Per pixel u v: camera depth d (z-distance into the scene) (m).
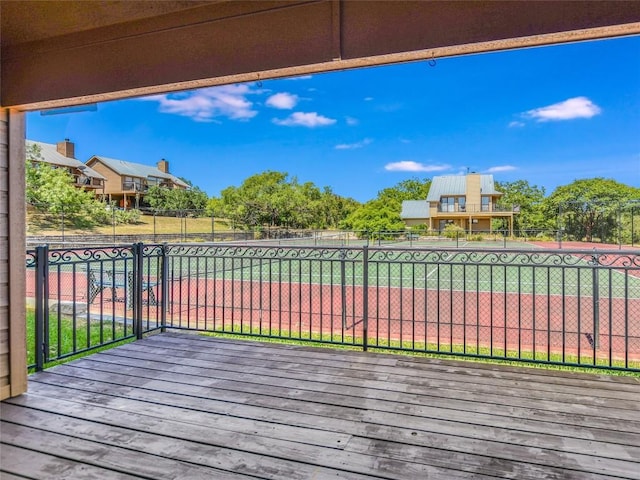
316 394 2.43
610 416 2.13
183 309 6.66
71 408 2.22
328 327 5.47
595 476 1.60
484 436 1.92
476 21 1.65
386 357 3.16
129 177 39.19
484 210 35.16
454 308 6.59
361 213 34.06
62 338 4.24
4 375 2.33
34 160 28.20
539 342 4.61
